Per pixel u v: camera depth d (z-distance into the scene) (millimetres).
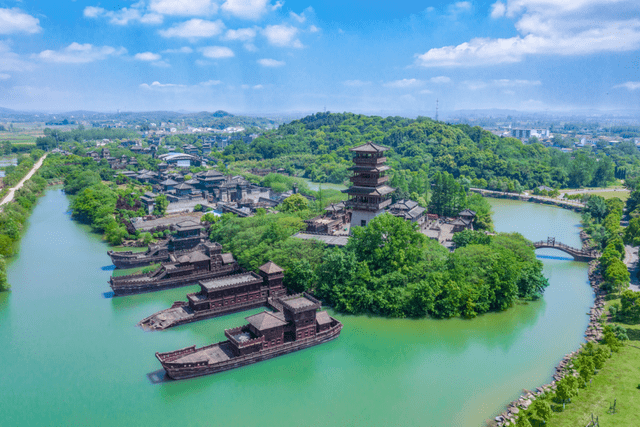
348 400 97000
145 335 124250
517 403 93688
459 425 88188
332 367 110250
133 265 174375
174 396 98062
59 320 132500
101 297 149500
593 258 190000
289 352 115938
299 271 145375
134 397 97312
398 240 147000
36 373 105125
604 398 90438
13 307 140875
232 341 111250
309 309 118125
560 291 159500
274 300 140250
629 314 127062
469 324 132750
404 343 121688
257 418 90938
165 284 155125
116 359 111875
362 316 137375
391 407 94312
